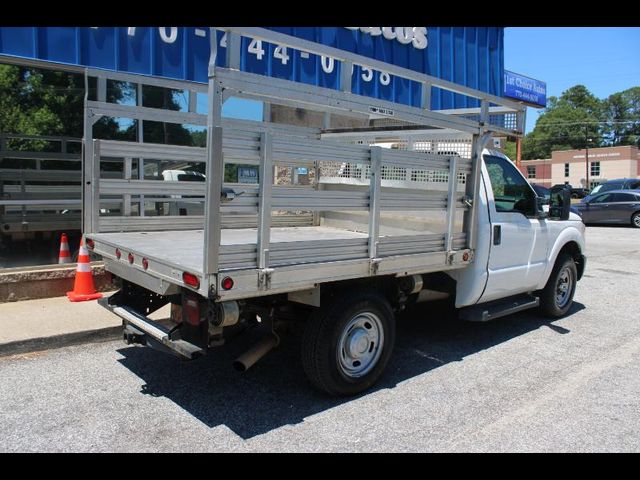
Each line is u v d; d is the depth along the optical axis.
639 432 3.75
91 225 5.06
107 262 4.76
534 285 6.07
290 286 3.56
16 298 6.27
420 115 4.32
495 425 3.81
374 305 4.22
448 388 4.46
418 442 3.54
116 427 3.67
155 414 3.88
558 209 6.15
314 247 3.69
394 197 4.16
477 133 4.79
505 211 5.50
